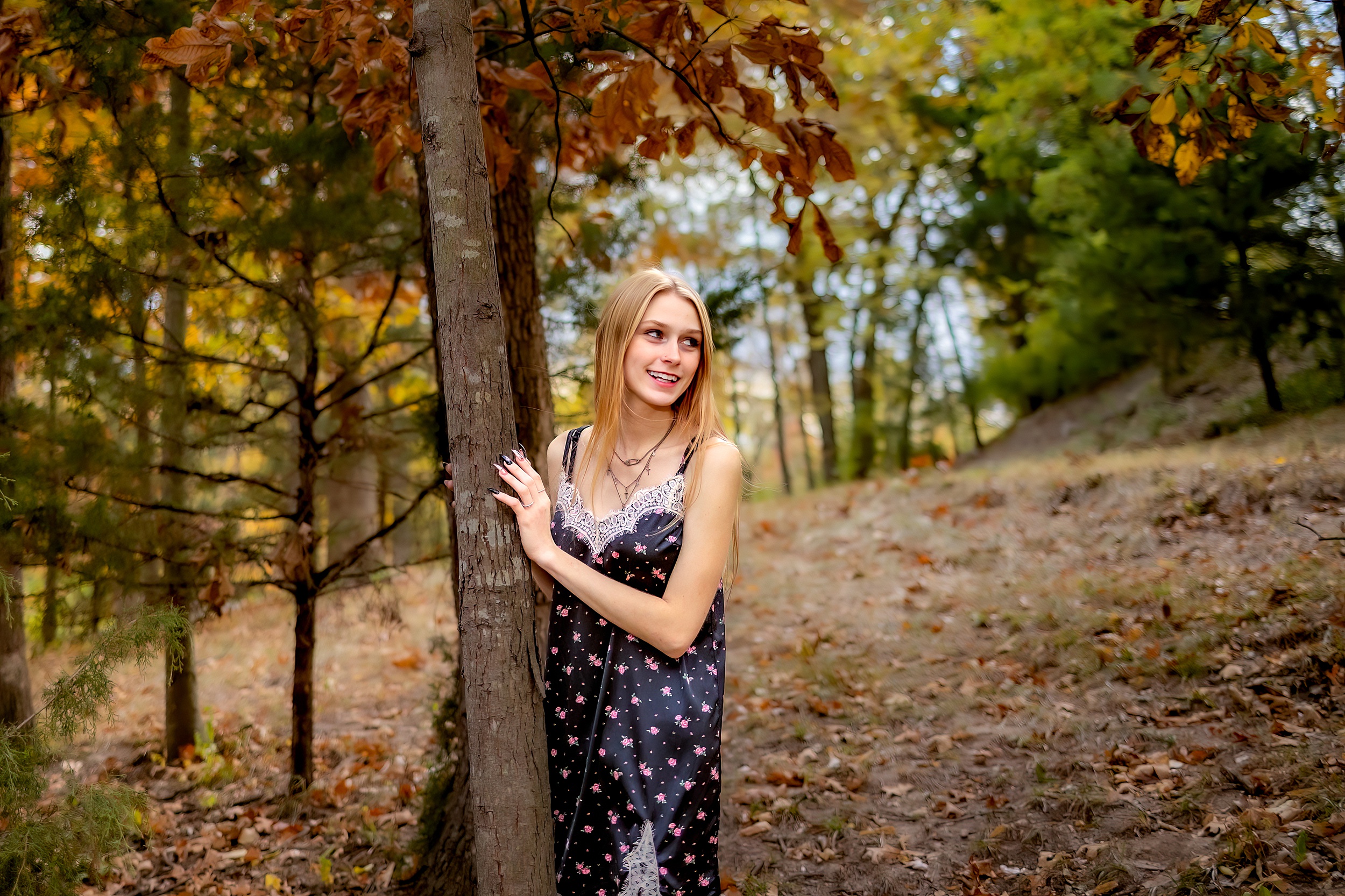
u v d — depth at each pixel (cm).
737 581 834
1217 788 325
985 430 1842
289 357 458
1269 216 722
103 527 375
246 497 460
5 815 238
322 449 456
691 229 1266
